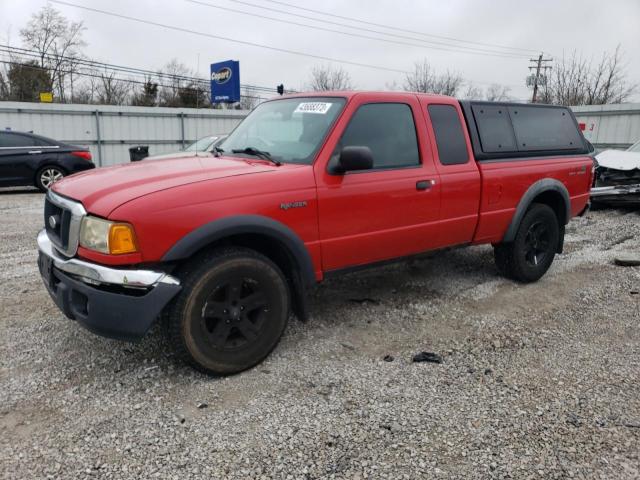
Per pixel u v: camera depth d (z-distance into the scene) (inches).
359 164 135.3
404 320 169.8
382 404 118.9
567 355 145.6
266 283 132.8
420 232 164.9
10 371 131.0
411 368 136.7
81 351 142.3
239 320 129.9
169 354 141.2
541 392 125.1
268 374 132.5
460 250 260.5
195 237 118.0
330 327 163.0
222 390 124.4
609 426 111.4
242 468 97.0
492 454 101.8
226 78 1098.1
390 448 103.2
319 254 142.4
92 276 115.1
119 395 121.1
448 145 172.1
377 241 154.3
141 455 100.2
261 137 161.0
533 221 202.7
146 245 114.2
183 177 127.3
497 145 188.2
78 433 106.6
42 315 167.2
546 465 98.9
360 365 138.1
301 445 103.8
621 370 136.9
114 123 807.1
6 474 94.3
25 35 1801.2
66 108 764.0
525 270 205.2
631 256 246.8
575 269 231.5
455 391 125.0
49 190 143.9
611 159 393.7
